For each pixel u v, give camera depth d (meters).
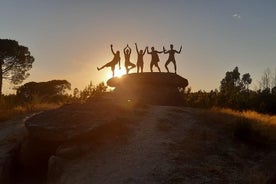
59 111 19.06
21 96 44.78
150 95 28.12
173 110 22.31
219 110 24.03
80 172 15.48
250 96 33.94
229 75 66.62
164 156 16.05
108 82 30.55
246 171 15.26
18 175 18.30
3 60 54.31
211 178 14.55
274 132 19.28
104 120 17.92
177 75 29.08
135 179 14.39
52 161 16.19
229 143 17.95
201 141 17.86
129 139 17.58
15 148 19.00
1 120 24.25
